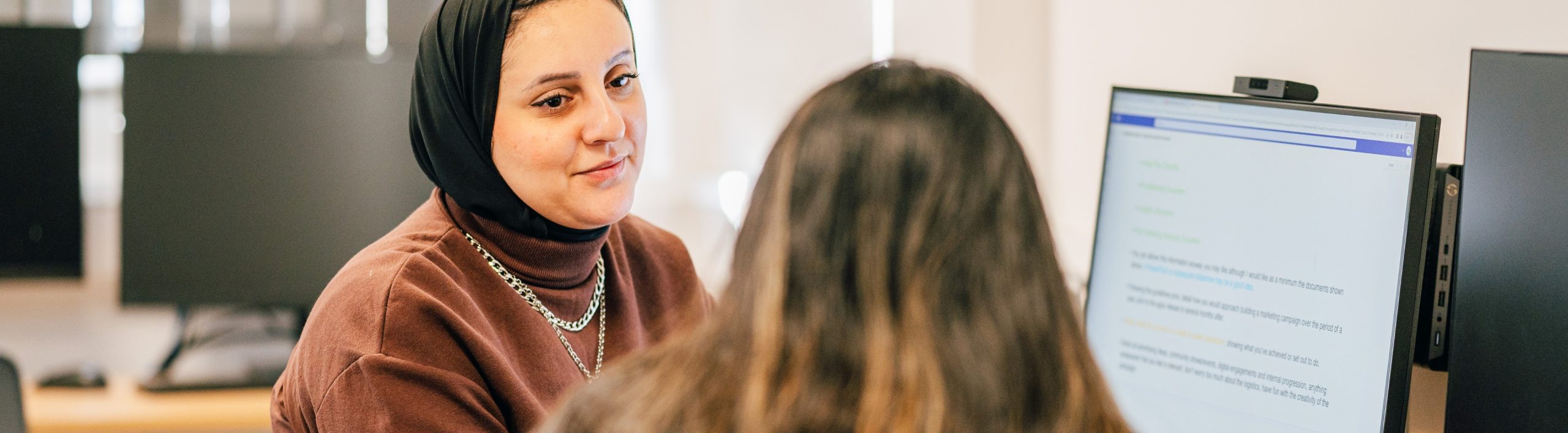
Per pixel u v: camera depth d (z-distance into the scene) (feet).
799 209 2.06
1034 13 6.09
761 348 2.00
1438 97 3.81
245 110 7.34
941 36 6.47
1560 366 2.94
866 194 2.02
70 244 7.57
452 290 3.21
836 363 1.97
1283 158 3.53
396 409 2.95
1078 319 2.15
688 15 9.80
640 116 3.52
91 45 8.34
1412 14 3.89
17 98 7.46
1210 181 3.71
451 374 3.05
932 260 2.00
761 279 2.05
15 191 7.50
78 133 7.51
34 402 6.72
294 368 3.37
